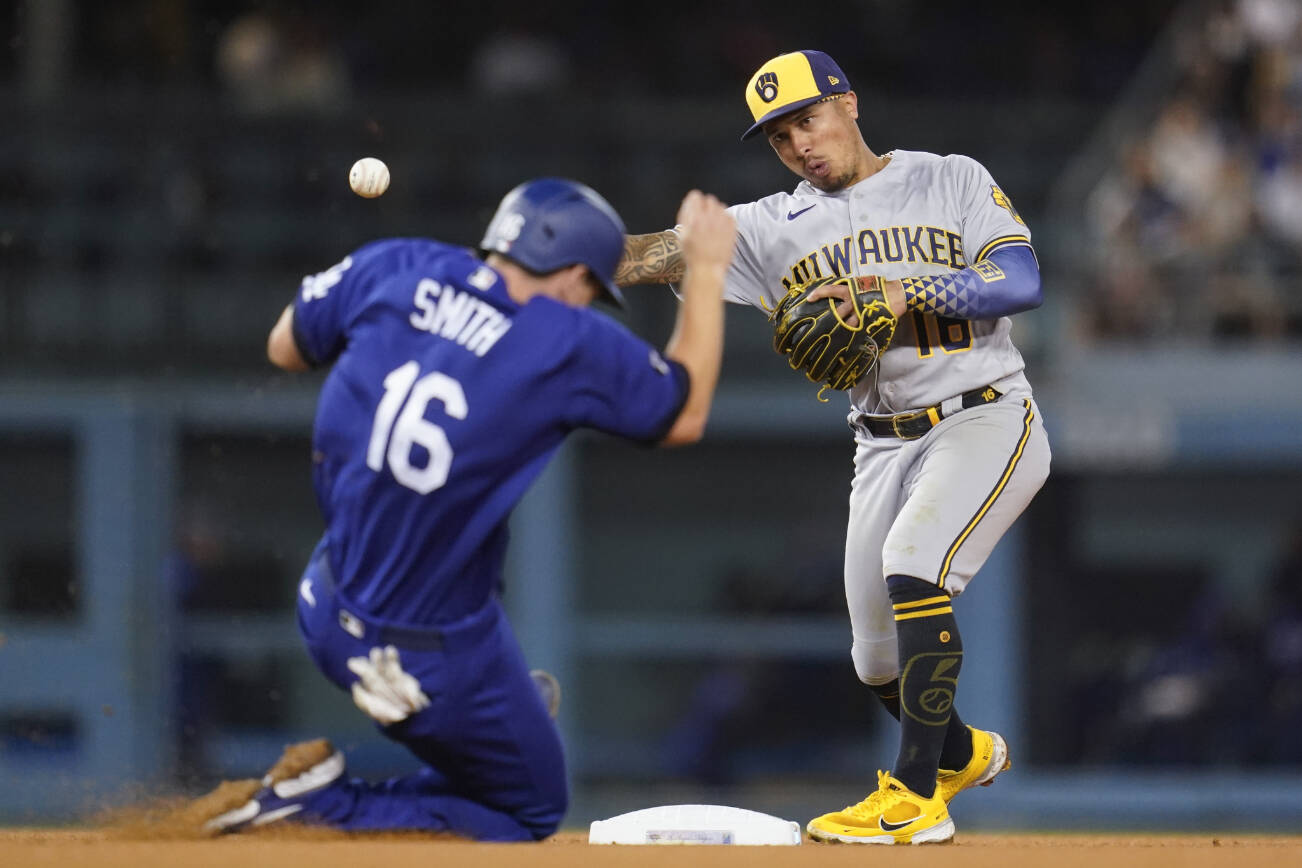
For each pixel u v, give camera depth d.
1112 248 48.16
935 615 16.69
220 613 47.16
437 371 14.14
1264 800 45.06
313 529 48.22
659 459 49.34
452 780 15.48
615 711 49.16
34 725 45.66
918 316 17.25
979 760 18.81
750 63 61.66
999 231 17.19
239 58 54.19
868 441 17.97
